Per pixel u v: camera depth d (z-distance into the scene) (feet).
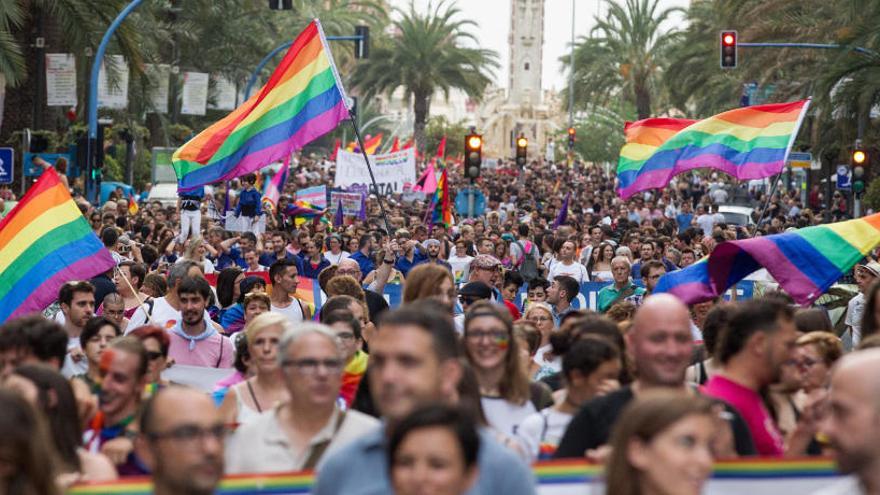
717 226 148.66
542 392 45.06
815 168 306.35
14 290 63.98
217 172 91.50
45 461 27.55
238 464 37.27
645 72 432.66
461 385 37.55
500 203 280.10
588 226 179.73
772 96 257.96
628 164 104.12
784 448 41.65
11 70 165.99
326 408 37.19
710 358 49.49
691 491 28.04
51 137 196.34
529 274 127.44
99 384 45.57
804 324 54.03
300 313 77.46
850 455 26.66
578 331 45.11
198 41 299.17
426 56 436.35
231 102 319.68
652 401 28.37
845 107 203.72
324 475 30.71
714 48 305.32
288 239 134.41
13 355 41.57
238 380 52.90
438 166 417.28
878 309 46.96
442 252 132.05
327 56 90.94
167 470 30.63
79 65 211.82
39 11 190.90
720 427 36.04
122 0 187.52
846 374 26.76
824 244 60.59
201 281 63.87
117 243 106.52
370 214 202.28
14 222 64.80
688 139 95.91
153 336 47.60
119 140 263.29
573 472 34.27
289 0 179.42
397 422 27.09
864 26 184.85
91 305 62.28
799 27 235.81
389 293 101.35
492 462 30.42
